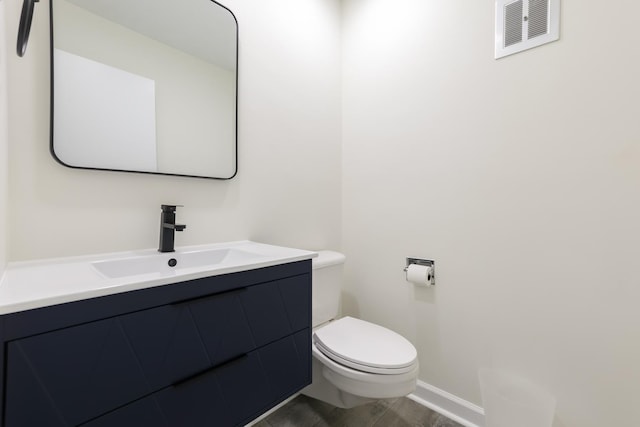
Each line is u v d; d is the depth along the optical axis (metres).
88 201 0.98
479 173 1.36
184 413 0.75
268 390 0.96
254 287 0.92
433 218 1.52
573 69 1.12
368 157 1.81
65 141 0.92
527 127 1.22
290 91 1.62
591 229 1.09
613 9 1.04
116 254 1.03
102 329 0.62
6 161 0.80
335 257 1.56
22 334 0.53
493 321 1.32
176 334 0.73
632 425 1.01
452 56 1.44
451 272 1.45
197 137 1.24
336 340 1.27
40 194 0.89
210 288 0.80
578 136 1.11
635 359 1.01
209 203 1.29
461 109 1.41
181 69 1.19
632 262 1.01
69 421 0.58
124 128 1.05
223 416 0.83
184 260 1.11
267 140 1.51
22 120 0.86
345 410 1.47
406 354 1.16
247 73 1.42
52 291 0.58
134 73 1.07
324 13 1.82
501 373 1.29
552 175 1.17
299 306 1.08
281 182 1.58
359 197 1.85
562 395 1.14
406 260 1.62
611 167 1.05
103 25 1.01
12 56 0.84
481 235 1.35
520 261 1.25
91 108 0.98
